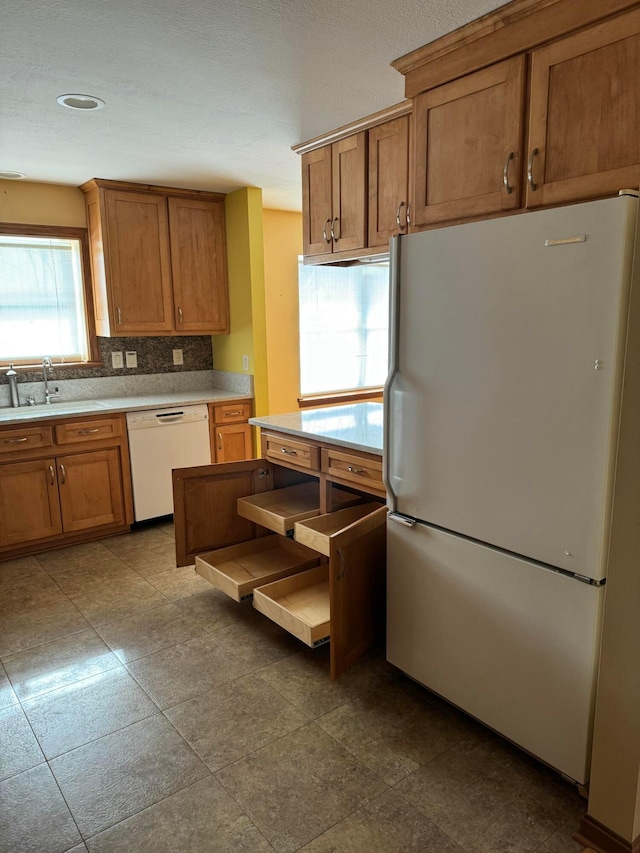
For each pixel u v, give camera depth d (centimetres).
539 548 164
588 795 159
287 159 325
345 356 532
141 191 386
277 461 297
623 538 140
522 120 175
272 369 482
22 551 351
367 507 271
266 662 241
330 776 179
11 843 157
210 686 225
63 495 357
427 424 191
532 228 154
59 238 395
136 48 194
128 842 157
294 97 236
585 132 161
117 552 357
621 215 136
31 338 393
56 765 185
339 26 180
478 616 185
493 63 181
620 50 151
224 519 302
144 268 394
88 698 218
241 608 287
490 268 165
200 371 466
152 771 182
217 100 240
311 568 285
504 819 163
